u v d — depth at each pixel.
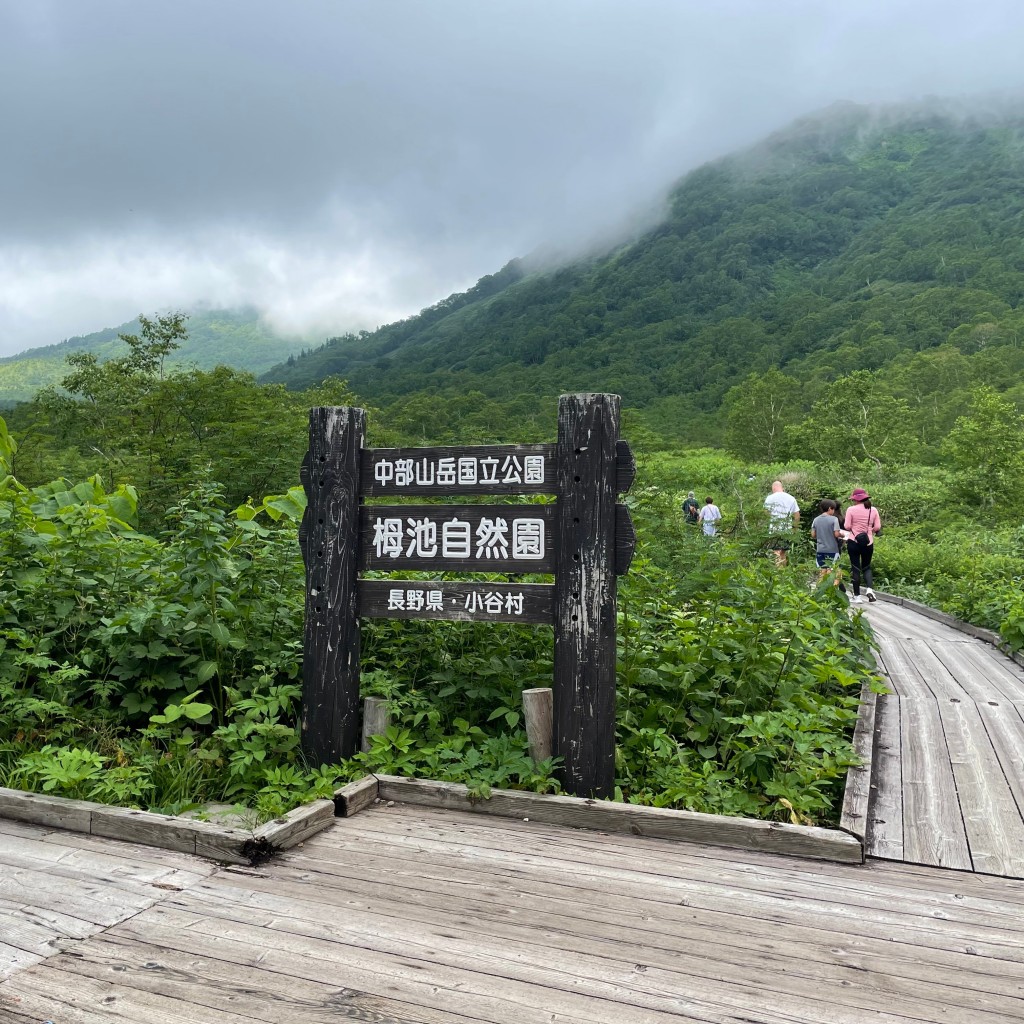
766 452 44.34
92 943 2.42
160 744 4.48
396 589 4.14
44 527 5.21
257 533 5.32
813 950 2.48
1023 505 22.02
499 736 4.55
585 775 3.79
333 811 3.54
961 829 3.58
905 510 23.70
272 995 2.16
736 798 3.92
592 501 3.80
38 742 4.28
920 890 2.96
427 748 4.14
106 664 4.77
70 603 4.79
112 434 17.80
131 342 21.56
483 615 3.98
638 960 2.38
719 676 4.92
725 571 5.59
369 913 2.65
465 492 4.04
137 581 5.16
